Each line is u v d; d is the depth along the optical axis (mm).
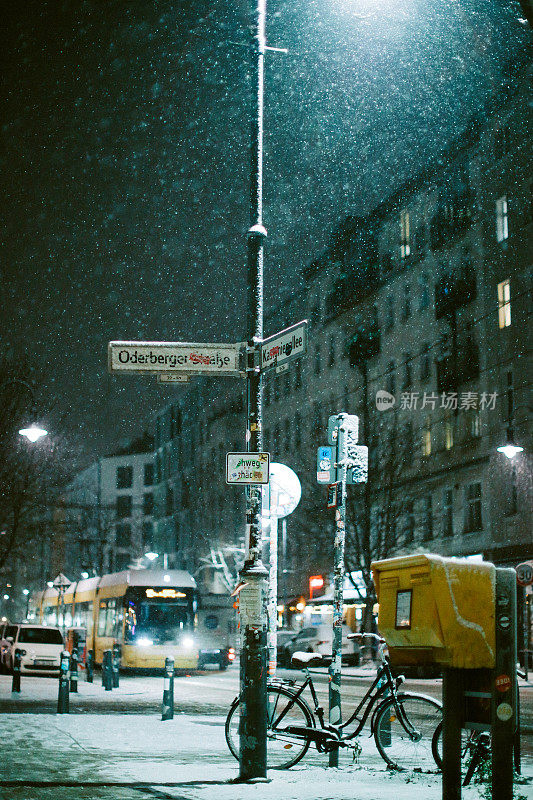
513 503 42625
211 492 84875
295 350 9039
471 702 6023
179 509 97125
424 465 50219
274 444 73500
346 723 9797
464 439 47000
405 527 47812
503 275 44688
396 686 9594
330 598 53156
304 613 57438
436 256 51469
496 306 45125
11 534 42281
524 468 41594
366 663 41250
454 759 5988
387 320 57219
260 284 9898
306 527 56469
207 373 9680
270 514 13305
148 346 9711
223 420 85375
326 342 65375
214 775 8930
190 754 10758
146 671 39469
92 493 111625
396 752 9414
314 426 65562
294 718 9773
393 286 56781
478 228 47125
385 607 6227
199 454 91875
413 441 51469
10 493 40406
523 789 7672
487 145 46562
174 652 34906
